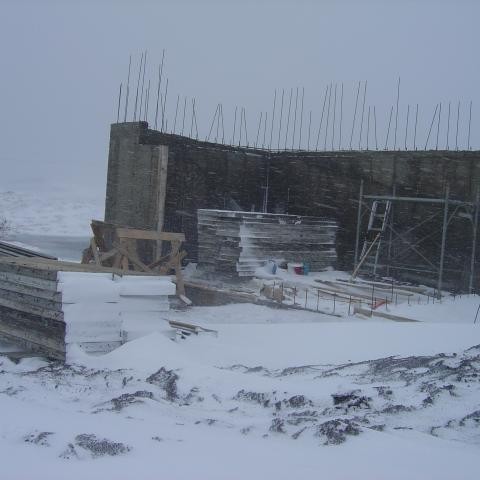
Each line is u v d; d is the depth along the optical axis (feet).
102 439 17.52
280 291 61.82
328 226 79.56
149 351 35.06
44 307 37.76
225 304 64.39
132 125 78.23
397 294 66.49
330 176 83.71
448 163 72.54
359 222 74.90
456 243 72.02
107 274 38.52
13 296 40.16
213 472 15.02
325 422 20.01
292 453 17.44
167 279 40.11
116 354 35.40
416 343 38.93
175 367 31.81
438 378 27.86
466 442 19.97
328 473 15.24
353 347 39.45
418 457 16.98
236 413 24.30
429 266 74.02
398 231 76.95
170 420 22.45
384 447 17.94
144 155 76.95
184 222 80.07
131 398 25.22
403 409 23.21
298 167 87.15
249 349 40.16
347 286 69.15
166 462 15.92
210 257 72.49
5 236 142.72
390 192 77.61
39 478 14.01
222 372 30.27
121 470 14.97
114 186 80.59
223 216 70.85
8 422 19.67
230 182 85.92
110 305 37.93
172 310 58.54
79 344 36.73
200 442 18.65
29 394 26.96
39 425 19.36
